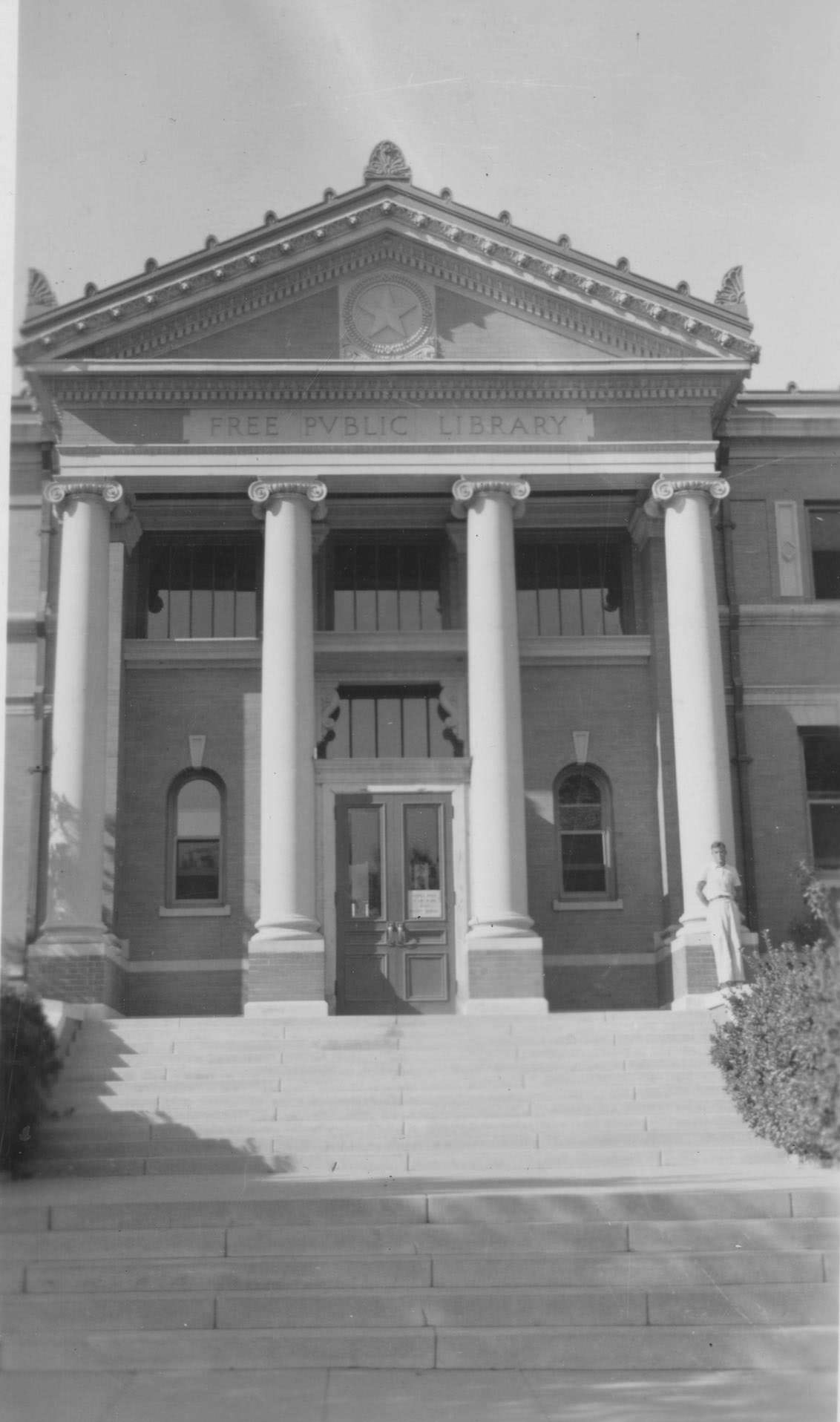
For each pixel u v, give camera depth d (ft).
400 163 73.67
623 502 78.95
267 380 72.64
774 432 81.76
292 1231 37.73
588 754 78.23
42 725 76.43
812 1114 47.50
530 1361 33.24
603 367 72.90
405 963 75.10
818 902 73.10
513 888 69.21
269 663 71.00
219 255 72.84
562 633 80.33
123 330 72.64
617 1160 49.47
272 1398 30.45
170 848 77.00
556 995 75.46
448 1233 37.60
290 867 69.00
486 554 72.23
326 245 73.56
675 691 71.77
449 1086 55.72
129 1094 54.49
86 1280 35.58
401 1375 32.42
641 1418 28.71
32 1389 31.14
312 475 72.49
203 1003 74.69
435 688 80.23
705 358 73.46
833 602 79.97
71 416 72.64
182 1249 37.45
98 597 71.15
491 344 74.28
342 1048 59.06
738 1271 36.17
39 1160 49.29
